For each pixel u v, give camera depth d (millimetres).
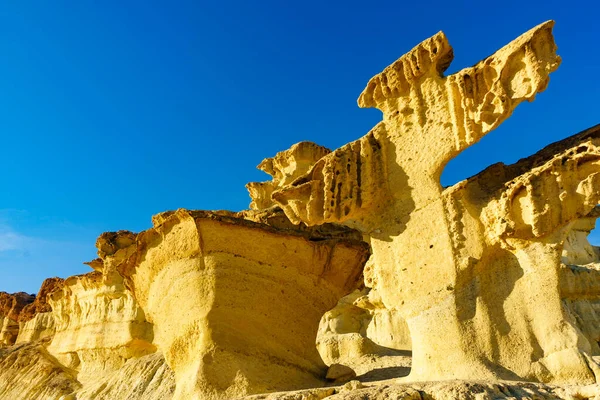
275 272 13367
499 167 11008
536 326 9094
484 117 9891
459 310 9586
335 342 16375
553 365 8594
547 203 9375
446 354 9445
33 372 24359
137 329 21859
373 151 11695
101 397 18594
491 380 8078
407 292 10438
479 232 10016
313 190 11477
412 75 11266
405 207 10953
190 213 13359
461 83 10398
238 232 13336
